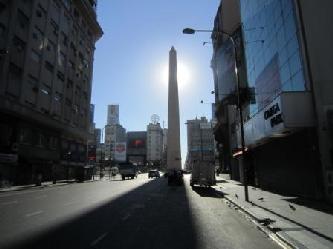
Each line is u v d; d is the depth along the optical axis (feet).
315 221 41.22
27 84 148.05
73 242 30.89
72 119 209.56
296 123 65.77
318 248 28.32
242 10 130.31
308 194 69.21
